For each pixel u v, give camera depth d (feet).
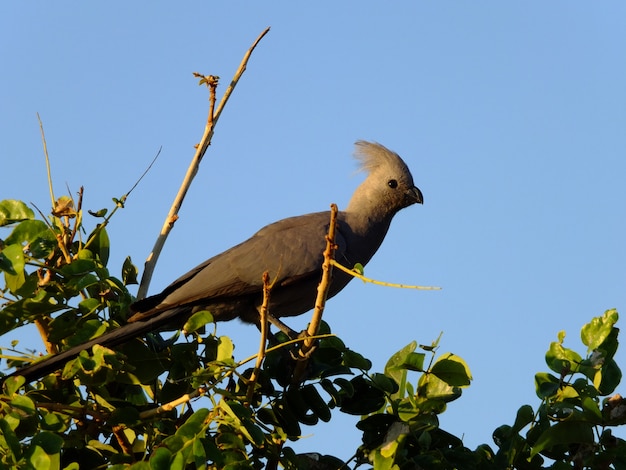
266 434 33.09
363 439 33.37
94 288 35.50
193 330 33.14
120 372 33.96
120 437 32.96
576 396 31.14
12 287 32.22
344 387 33.76
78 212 35.47
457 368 32.40
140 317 35.24
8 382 29.91
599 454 30.83
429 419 32.32
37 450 26.78
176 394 34.06
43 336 36.27
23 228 33.86
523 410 31.55
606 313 31.96
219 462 27.61
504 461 31.89
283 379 34.78
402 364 33.09
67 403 33.32
